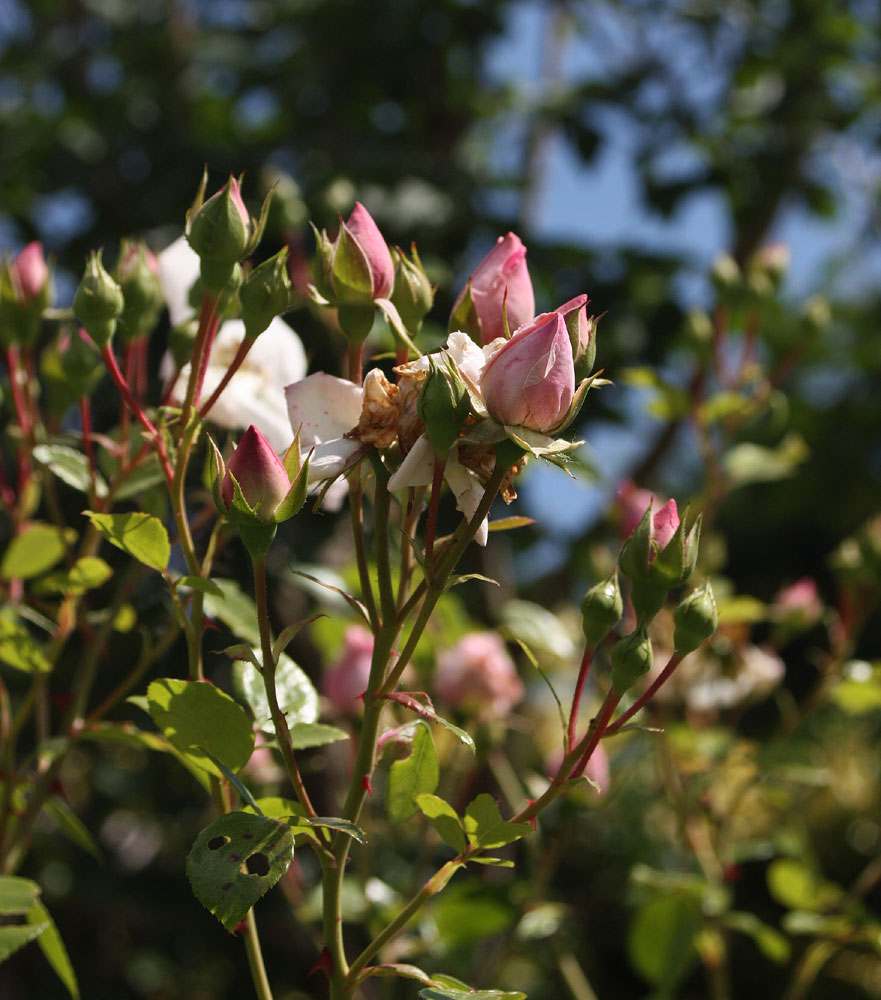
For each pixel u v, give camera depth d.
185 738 0.77
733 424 1.33
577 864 1.90
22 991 2.08
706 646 1.23
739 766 1.21
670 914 1.21
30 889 0.84
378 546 0.76
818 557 3.78
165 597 1.07
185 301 0.90
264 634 0.75
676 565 0.76
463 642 1.07
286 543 1.36
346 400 0.76
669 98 2.20
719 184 2.10
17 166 2.14
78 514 1.40
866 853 2.77
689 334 1.35
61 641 0.91
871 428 3.33
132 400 0.79
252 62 2.31
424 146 2.14
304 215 1.16
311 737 0.84
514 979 1.90
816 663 1.23
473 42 2.18
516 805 1.09
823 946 1.19
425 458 0.74
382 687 0.76
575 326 0.75
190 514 1.01
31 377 0.93
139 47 2.40
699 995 2.66
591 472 1.22
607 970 2.53
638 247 1.90
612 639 1.27
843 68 2.19
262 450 0.73
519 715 1.59
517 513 1.76
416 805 0.81
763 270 1.33
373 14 2.14
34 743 1.64
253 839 0.73
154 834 2.16
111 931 2.16
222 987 2.28
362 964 0.76
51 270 0.91
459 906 1.03
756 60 2.17
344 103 2.14
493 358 0.73
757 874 2.63
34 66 2.43
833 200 2.28
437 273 1.63
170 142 2.12
